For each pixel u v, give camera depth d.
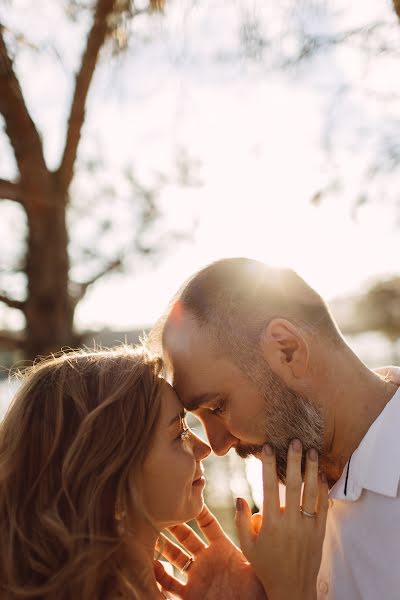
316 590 1.57
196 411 1.75
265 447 1.64
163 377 1.66
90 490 1.44
